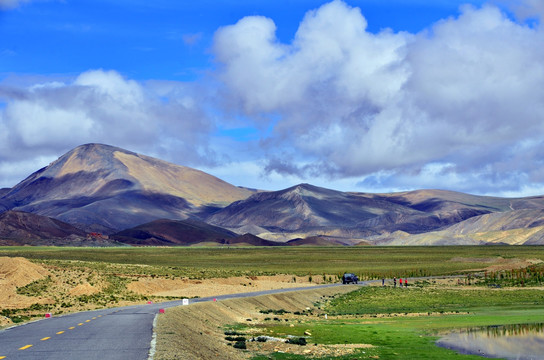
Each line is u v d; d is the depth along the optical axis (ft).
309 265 630.33
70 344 97.66
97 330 117.70
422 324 206.49
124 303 238.07
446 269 562.25
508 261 618.85
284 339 151.64
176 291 312.91
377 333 178.70
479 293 348.18
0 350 92.02
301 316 231.91
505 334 179.73
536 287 388.16
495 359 133.90
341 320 223.92
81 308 210.38
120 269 418.51
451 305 292.40
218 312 201.46
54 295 249.14
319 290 334.24
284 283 400.06
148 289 313.53
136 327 122.83
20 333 114.83
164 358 85.30
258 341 146.72
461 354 140.46
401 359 131.75
